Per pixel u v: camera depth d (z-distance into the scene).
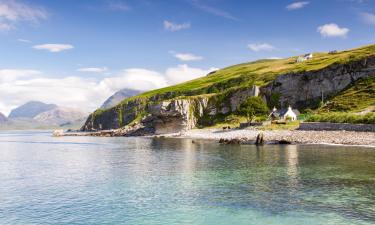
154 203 35.75
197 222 30.08
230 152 79.12
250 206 33.97
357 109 129.75
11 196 39.69
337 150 74.44
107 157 76.94
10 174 54.75
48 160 73.56
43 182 47.62
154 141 132.62
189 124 185.25
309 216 30.72
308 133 103.38
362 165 54.09
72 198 38.38
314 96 170.25
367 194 36.94
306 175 47.44
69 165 64.56
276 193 38.34
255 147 89.50
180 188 41.97
